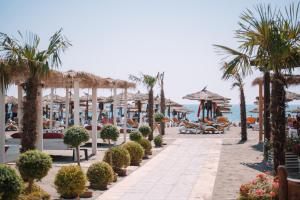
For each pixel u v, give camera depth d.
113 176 12.68
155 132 38.09
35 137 11.80
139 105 40.75
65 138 14.62
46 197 9.56
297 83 17.81
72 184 10.12
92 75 17.78
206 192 11.30
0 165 7.88
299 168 13.55
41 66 11.98
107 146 23.73
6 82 12.54
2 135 14.96
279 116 11.06
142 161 18.20
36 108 11.92
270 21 10.68
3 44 11.87
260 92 25.30
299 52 11.09
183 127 37.22
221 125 37.72
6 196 7.66
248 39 10.81
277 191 7.65
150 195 11.10
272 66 10.83
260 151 21.39
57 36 12.32
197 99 36.91
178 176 14.18
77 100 18.08
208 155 20.12
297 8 10.60
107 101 42.47
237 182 12.52
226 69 11.11
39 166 9.48
